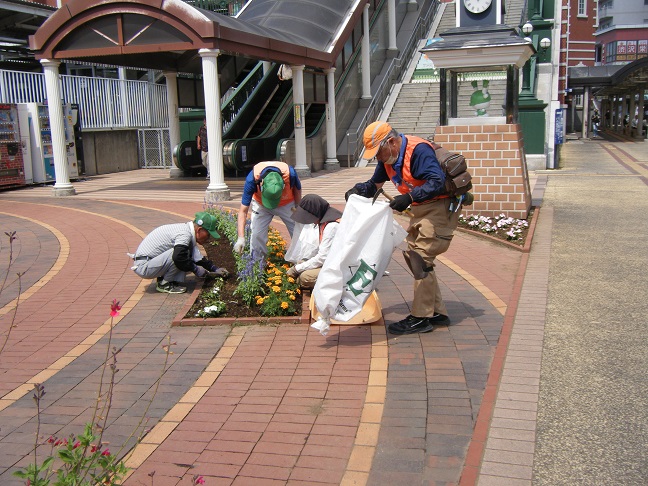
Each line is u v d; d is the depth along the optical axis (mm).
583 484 3174
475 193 9500
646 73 29828
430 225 4953
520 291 6320
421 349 4898
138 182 17469
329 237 5809
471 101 9625
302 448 3584
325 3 19531
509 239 8461
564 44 29969
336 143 19953
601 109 50531
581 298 6051
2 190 16109
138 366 4816
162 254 6516
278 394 4262
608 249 7934
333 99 18688
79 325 5789
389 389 4246
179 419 3971
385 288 6621
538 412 3893
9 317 6059
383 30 24125
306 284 6102
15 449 3670
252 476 3334
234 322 5629
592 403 3988
